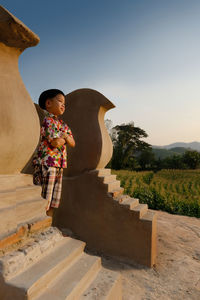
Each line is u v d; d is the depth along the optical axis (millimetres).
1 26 1445
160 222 5750
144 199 9328
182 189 19906
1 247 1284
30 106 1677
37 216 1667
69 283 1365
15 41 1565
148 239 3195
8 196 1417
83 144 3768
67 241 1777
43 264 1391
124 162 60781
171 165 68562
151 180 26719
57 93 2598
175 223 5824
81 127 3816
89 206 3600
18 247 1401
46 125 2477
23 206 1542
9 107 1481
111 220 3439
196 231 5230
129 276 2914
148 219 3234
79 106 3871
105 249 3453
